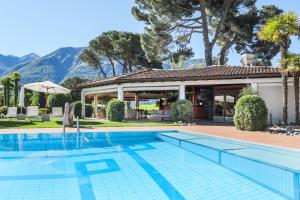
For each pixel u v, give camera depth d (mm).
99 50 49344
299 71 15758
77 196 5559
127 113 24625
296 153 8055
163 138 13297
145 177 6988
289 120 18578
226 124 19125
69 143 12297
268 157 7547
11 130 13875
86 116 28000
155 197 5535
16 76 38062
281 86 18594
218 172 7520
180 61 34219
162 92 28766
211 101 25156
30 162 8609
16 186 6199
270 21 16125
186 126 17359
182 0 29125
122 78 22000
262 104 14438
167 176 7113
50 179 6746
